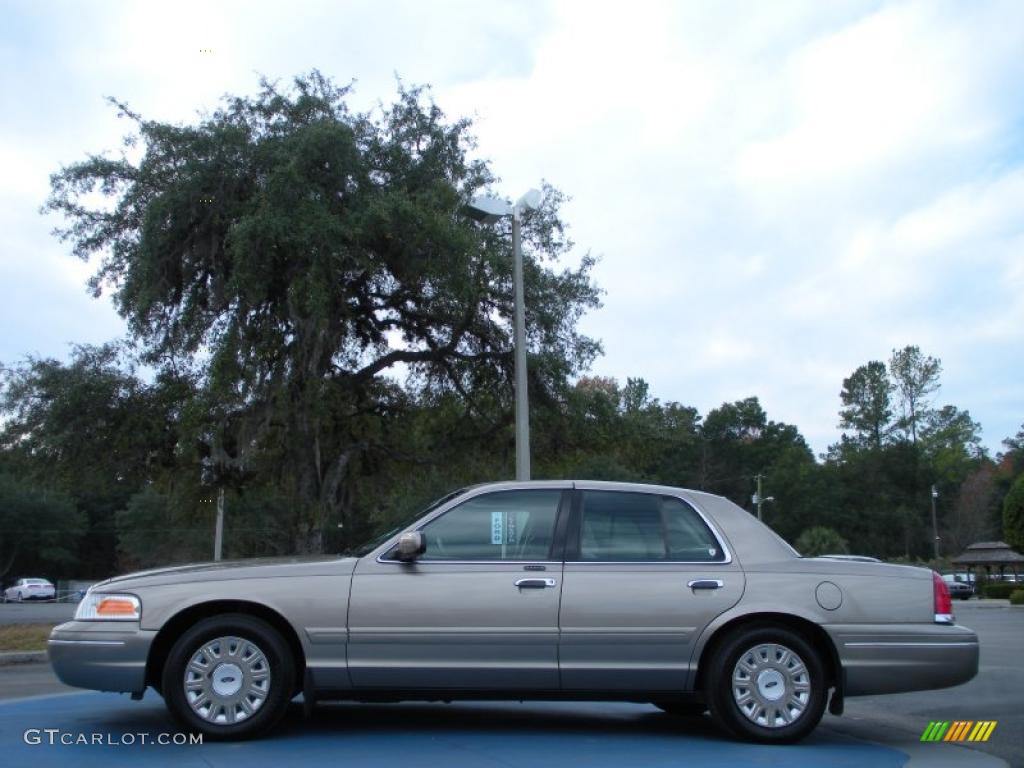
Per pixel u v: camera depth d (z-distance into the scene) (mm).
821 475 82062
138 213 18594
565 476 22859
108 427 19250
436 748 6473
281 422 18844
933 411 93750
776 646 6824
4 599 63625
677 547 6988
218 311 18297
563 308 19969
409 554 6688
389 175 18922
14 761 5953
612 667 6684
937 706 9211
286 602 6609
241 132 17656
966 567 60781
